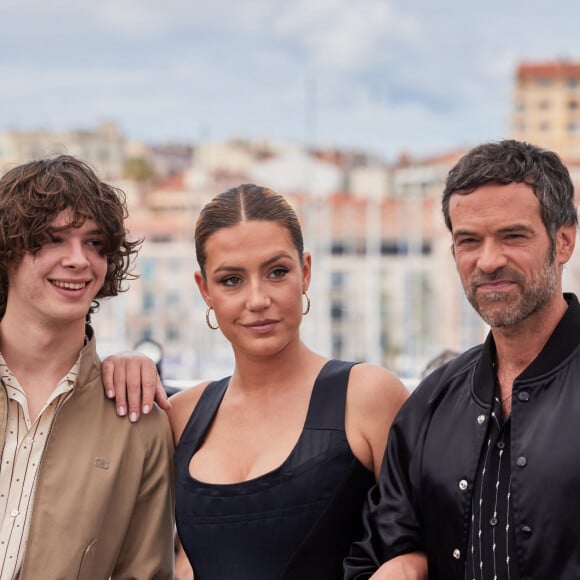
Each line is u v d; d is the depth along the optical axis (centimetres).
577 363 222
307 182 4006
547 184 225
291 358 263
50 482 254
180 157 9250
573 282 2325
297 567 246
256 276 252
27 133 8550
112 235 262
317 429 252
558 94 8362
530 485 215
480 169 226
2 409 257
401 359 3206
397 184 6781
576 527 210
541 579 212
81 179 257
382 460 250
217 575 249
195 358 3023
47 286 256
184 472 260
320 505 247
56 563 250
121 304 2327
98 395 267
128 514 265
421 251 5478
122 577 270
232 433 262
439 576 233
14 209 253
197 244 261
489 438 228
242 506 248
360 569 240
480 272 225
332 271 5425
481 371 234
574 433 214
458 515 227
